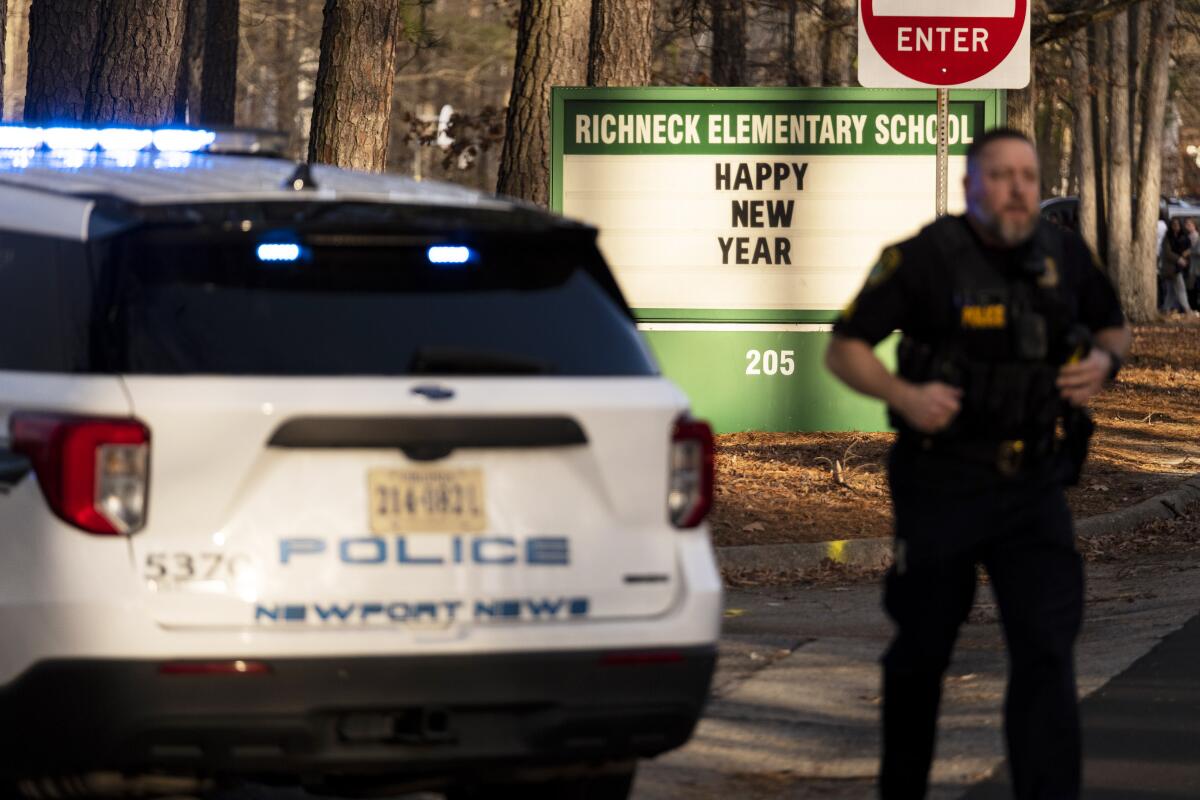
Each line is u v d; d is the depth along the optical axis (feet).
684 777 52.75
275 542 37.78
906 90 119.24
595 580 39.42
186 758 37.81
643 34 131.95
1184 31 346.13
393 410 38.17
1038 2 173.58
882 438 118.73
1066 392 40.52
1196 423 152.46
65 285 39.29
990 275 40.55
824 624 76.02
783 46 266.98
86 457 37.52
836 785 51.96
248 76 481.87
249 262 39.34
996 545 41.11
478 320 40.06
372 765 38.34
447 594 38.47
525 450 39.14
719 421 120.67
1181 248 337.52
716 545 89.20
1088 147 327.47
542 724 39.06
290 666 37.60
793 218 119.75
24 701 37.88
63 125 52.65
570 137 119.03
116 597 37.27
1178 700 60.70
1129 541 99.40
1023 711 40.88
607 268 42.52
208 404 37.60
